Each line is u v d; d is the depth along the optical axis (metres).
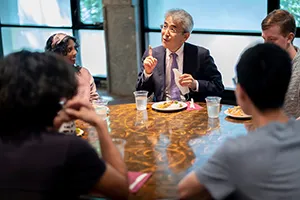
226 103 4.86
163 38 3.28
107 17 5.41
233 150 1.46
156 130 2.56
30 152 1.51
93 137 2.47
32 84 1.52
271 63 1.51
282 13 2.73
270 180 1.42
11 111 1.53
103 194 1.59
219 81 3.36
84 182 1.53
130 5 5.18
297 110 2.76
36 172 1.49
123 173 1.71
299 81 2.72
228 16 4.74
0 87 1.52
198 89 3.22
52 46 3.12
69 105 1.77
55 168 1.49
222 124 2.64
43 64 1.57
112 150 1.74
